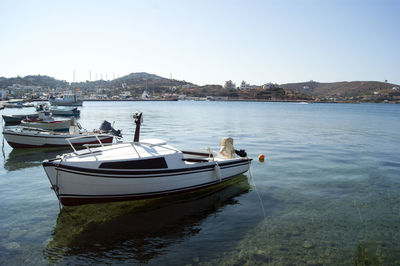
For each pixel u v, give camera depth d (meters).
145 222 8.76
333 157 18.09
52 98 98.12
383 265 6.62
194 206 10.09
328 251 7.17
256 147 21.67
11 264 6.44
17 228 8.18
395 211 9.55
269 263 6.67
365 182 12.74
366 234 8.02
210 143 22.94
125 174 9.25
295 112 85.81
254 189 11.87
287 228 8.40
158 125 38.50
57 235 7.82
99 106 113.12
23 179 12.88
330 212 9.49
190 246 7.38
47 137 20.36
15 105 85.19
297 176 13.72
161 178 10.01
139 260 6.71
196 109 95.50
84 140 20.86
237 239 7.75
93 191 9.04
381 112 97.31
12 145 19.95
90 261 6.63
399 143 24.41
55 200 10.38
